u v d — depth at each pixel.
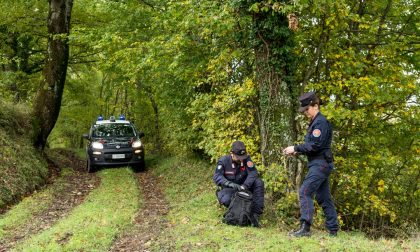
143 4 13.23
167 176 13.61
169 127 16.61
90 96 28.58
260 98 7.77
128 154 14.97
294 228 6.78
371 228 10.40
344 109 7.96
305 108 5.66
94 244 5.92
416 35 9.63
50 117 14.74
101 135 15.65
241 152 6.83
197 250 5.32
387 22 9.63
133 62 11.93
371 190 9.84
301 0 6.80
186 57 10.53
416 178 10.45
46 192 10.52
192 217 7.38
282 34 7.42
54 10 14.31
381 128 9.33
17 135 13.23
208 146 9.02
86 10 16.80
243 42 8.46
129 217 7.63
